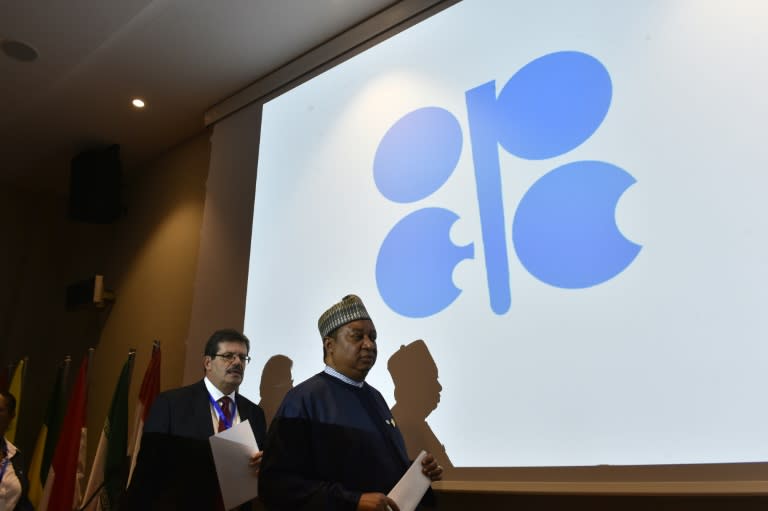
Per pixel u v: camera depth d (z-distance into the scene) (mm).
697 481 1348
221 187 3049
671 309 1504
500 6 2176
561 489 1514
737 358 1381
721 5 1654
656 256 1566
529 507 1689
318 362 2215
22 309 4008
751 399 1339
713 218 1505
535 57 2010
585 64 1880
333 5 2643
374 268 2180
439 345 1903
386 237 2186
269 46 2920
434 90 2270
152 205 3908
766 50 1548
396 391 1952
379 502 1191
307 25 2773
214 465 1768
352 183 2402
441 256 2006
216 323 2719
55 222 4371
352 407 1413
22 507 2301
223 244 2877
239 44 2912
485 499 1778
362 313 1545
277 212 2668
